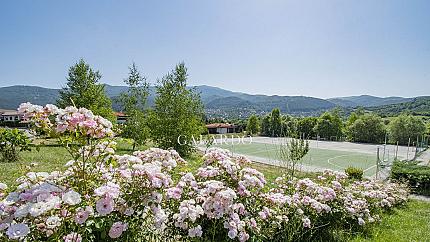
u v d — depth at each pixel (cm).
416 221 758
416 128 4528
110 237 248
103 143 283
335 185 582
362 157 2784
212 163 434
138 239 268
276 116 5503
